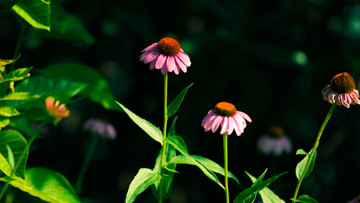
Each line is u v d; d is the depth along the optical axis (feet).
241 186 5.97
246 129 8.75
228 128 4.66
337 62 8.76
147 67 8.55
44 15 4.69
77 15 7.59
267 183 4.55
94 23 8.39
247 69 7.88
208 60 7.90
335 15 8.79
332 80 4.69
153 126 4.71
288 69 8.81
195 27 8.58
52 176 4.75
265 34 8.37
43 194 4.65
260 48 7.89
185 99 8.02
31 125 5.93
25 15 4.68
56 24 5.28
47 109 4.63
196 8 8.38
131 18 7.94
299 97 8.82
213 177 4.70
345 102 4.64
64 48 8.49
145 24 8.00
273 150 8.14
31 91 4.90
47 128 6.40
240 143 8.82
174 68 4.71
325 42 8.82
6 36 8.07
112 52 8.75
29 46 8.19
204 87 7.87
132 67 8.73
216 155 8.86
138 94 8.90
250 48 7.92
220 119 4.69
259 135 8.83
